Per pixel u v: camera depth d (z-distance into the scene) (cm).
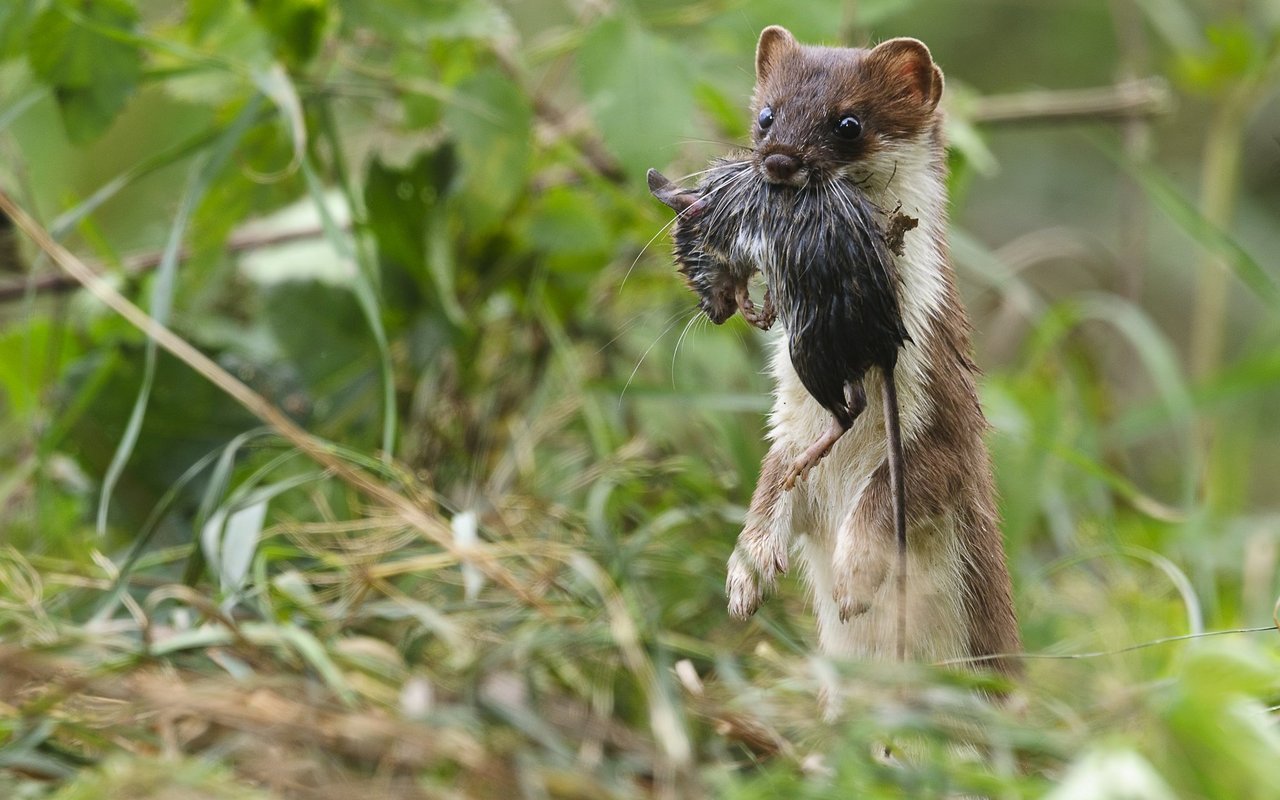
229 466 902
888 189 864
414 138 1296
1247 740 643
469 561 823
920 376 835
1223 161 1437
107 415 1082
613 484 1048
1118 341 1672
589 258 1225
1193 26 1783
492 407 1202
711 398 1087
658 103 1097
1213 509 1296
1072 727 695
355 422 1155
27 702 726
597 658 783
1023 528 1142
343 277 1179
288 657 757
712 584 954
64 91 1070
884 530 806
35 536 1075
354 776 659
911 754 780
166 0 1511
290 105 1019
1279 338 1295
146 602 823
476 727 674
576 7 1293
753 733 736
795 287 756
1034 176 1967
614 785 658
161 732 694
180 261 1174
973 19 1995
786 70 893
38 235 940
